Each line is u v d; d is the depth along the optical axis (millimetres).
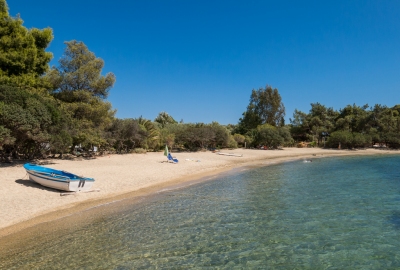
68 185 13352
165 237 8516
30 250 7496
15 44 24047
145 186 16953
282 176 21594
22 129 17531
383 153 51875
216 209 11711
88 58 30547
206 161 31281
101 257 7109
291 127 72375
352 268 6586
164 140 42000
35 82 25375
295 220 10148
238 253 7395
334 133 62062
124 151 35719
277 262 6895
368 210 11445
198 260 6977
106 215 10789
